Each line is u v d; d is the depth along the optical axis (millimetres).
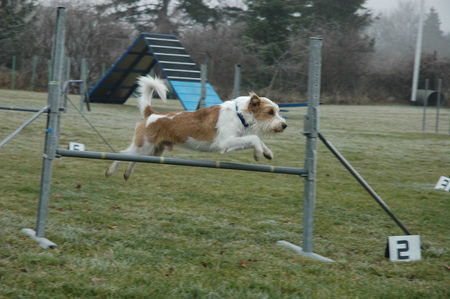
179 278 5078
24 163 10719
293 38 49469
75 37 46250
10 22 45969
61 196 8141
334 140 18578
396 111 38750
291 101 46125
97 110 24297
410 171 13352
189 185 9836
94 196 8320
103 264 5305
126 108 26969
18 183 8781
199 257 5781
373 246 6750
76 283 4750
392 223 7973
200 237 6625
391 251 6223
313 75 6133
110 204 7902
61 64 6066
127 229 6691
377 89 53438
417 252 6359
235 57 49000
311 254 6230
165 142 7695
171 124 7586
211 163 6031
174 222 7199
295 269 5594
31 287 4617
